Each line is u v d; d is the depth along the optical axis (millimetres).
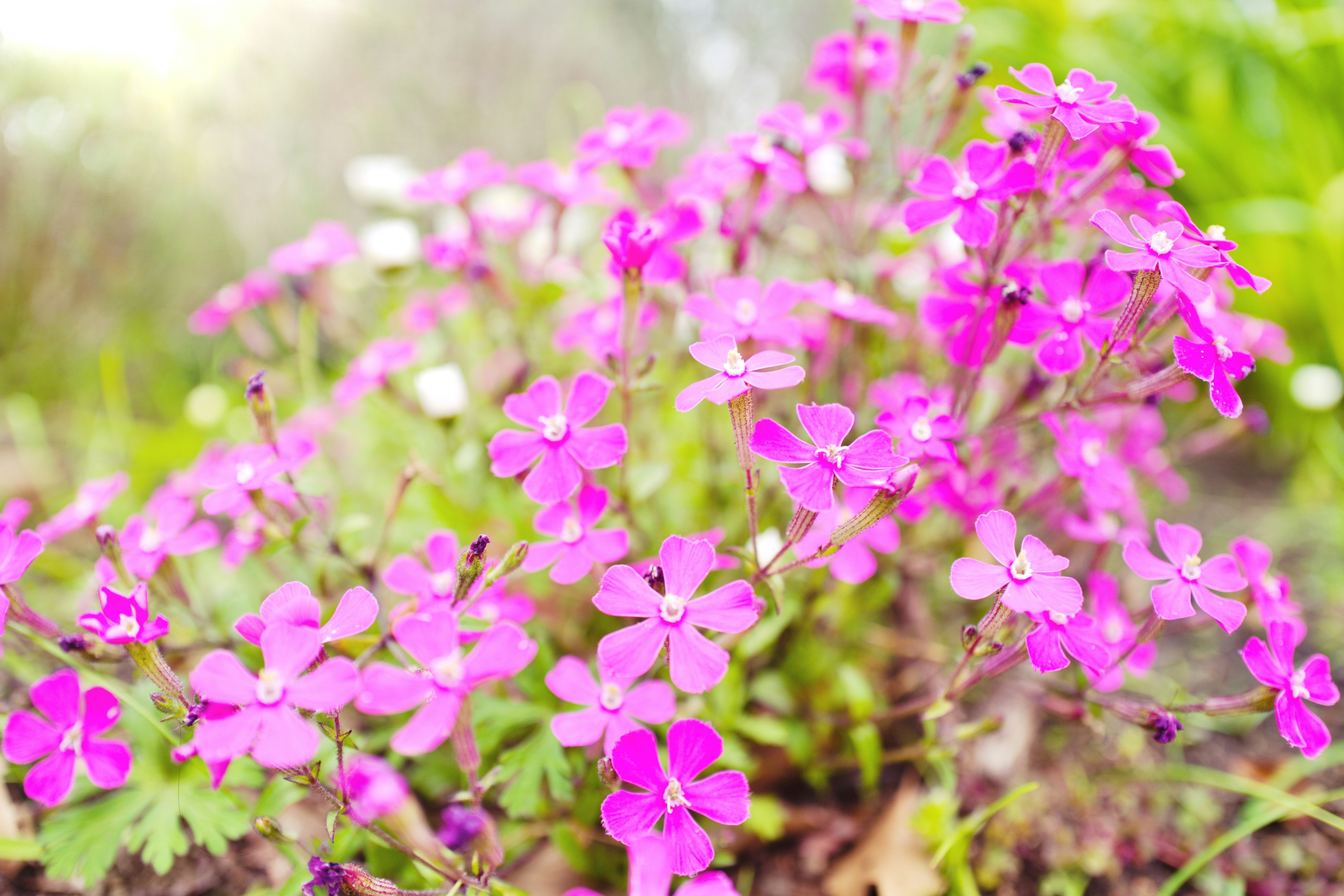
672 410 307
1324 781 281
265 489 224
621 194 294
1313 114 427
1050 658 194
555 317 329
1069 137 233
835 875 254
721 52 622
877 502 195
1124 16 490
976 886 258
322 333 447
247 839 249
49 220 438
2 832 240
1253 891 259
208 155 461
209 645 240
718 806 189
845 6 575
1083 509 283
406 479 246
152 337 472
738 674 250
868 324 282
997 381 276
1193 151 426
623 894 240
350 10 484
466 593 199
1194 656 322
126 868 244
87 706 196
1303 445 436
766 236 277
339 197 495
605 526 260
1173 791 281
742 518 277
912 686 295
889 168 332
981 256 221
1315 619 331
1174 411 448
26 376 445
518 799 220
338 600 270
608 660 189
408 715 252
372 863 225
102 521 346
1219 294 241
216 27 440
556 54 562
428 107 511
